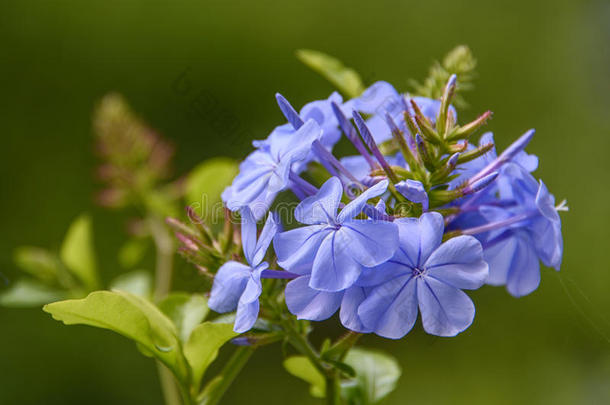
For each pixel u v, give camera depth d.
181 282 0.62
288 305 0.35
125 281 0.50
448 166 0.36
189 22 1.39
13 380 1.11
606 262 1.29
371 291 0.35
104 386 1.14
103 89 1.35
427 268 0.35
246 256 0.37
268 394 1.14
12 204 1.27
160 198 0.55
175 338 0.39
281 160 0.37
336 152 0.72
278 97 0.37
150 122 1.34
